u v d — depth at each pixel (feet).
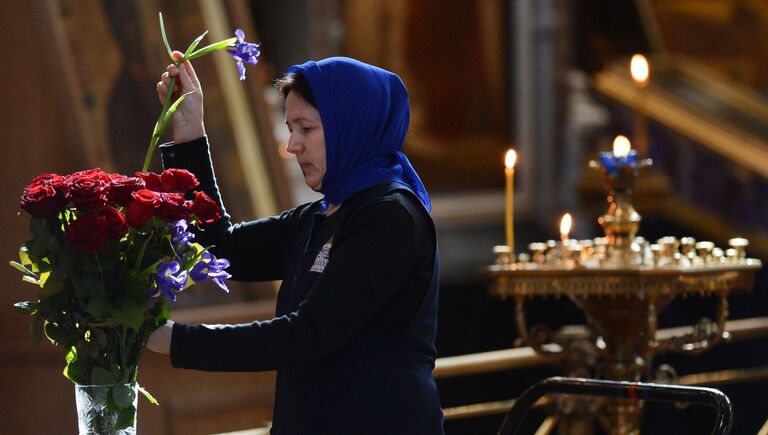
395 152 12.49
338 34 58.80
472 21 58.18
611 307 18.16
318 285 11.53
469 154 57.77
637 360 18.47
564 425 20.34
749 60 56.13
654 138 51.08
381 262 11.56
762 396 41.42
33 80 25.98
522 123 57.72
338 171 12.07
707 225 49.37
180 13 28.32
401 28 58.13
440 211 55.88
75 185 10.95
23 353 25.91
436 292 12.29
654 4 56.75
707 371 42.11
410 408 11.78
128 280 11.21
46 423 25.77
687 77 53.62
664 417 39.22
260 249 13.57
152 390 26.09
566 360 19.15
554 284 17.51
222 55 28.76
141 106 27.17
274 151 28.89
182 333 11.38
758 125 50.67
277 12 60.03
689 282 17.22
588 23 61.05
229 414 27.17
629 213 18.07
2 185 26.23
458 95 58.13
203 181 13.83
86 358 11.43
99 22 26.68
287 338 11.32
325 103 11.91
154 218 11.31
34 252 11.17
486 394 40.32
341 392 11.78
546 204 56.65
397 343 11.93
